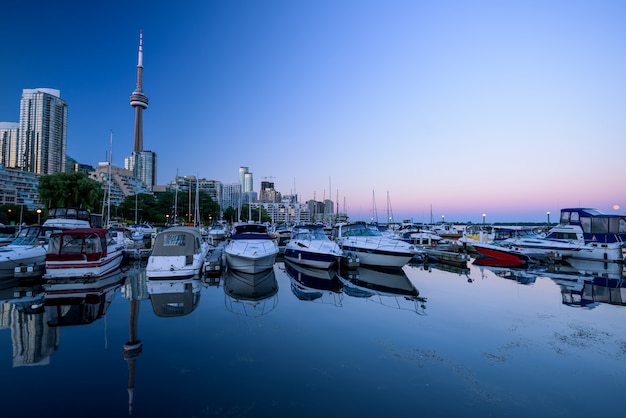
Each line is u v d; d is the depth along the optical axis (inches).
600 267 829.2
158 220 3604.8
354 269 745.0
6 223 2984.7
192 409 196.7
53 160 6294.3
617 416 198.1
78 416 188.2
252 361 264.8
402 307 435.5
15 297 462.0
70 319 363.9
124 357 267.9
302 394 215.9
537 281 636.1
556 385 233.9
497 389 227.3
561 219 995.9
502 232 1224.8
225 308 419.5
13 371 241.8
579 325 364.8
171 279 577.9
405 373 247.9
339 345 301.6
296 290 538.9
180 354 275.7
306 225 1007.0
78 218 1086.4
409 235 1350.9
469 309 427.5
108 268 609.9
